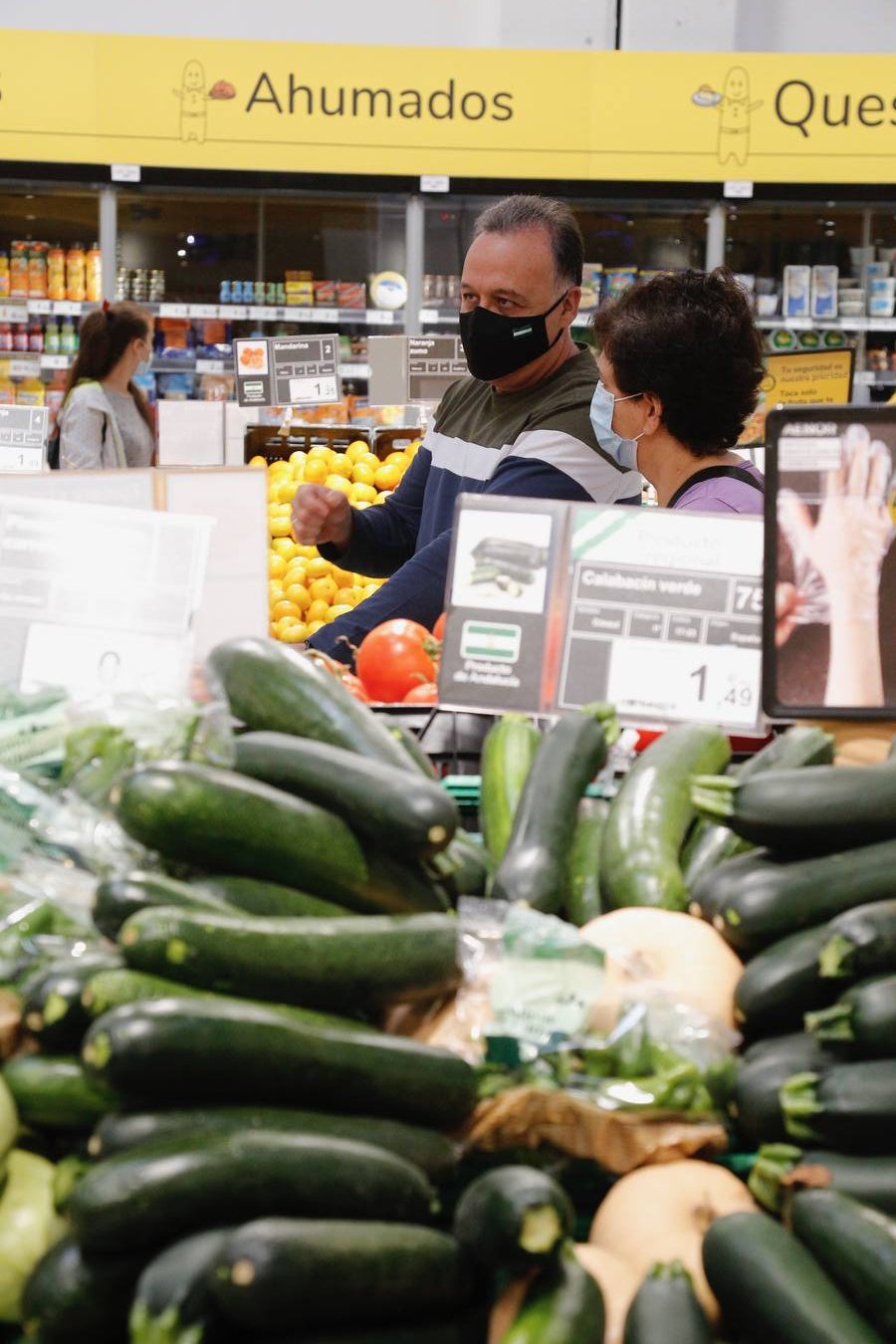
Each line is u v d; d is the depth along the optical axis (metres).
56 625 1.71
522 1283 0.94
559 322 2.82
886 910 1.11
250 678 1.36
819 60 7.66
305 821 1.16
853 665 1.65
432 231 8.06
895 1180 0.99
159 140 7.58
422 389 5.05
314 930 1.07
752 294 8.00
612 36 8.56
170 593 1.73
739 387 2.48
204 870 1.17
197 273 8.05
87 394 6.39
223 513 1.89
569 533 1.76
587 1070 1.11
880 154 7.73
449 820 1.18
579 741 1.51
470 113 7.66
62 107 7.52
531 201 2.81
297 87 7.59
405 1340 0.90
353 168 7.66
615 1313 0.97
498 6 8.55
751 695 1.73
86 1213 0.88
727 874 1.27
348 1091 0.99
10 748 1.33
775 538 1.64
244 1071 0.95
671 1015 1.13
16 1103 1.02
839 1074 1.04
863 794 1.23
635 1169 1.08
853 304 7.98
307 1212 0.90
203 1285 0.85
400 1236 0.90
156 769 1.15
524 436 2.73
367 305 7.98
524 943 1.18
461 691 1.75
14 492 1.83
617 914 1.27
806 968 1.14
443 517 2.96
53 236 8.04
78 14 8.67
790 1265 0.93
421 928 1.11
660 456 2.56
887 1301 0.90
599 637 1.74
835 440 1.64
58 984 1.01
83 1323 0.90
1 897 1.16
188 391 8.09
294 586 4.32
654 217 8.11
